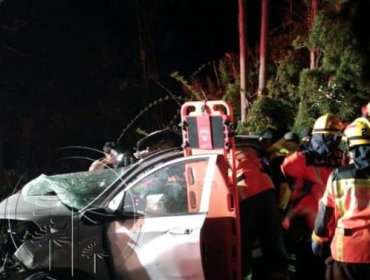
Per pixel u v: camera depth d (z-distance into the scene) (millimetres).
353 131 4273
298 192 5508
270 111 9328
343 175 4246
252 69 10969
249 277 5285
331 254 4398
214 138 4922
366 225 4176
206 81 12211
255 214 5234
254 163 5332
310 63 9680
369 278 4227
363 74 8906
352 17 8961
